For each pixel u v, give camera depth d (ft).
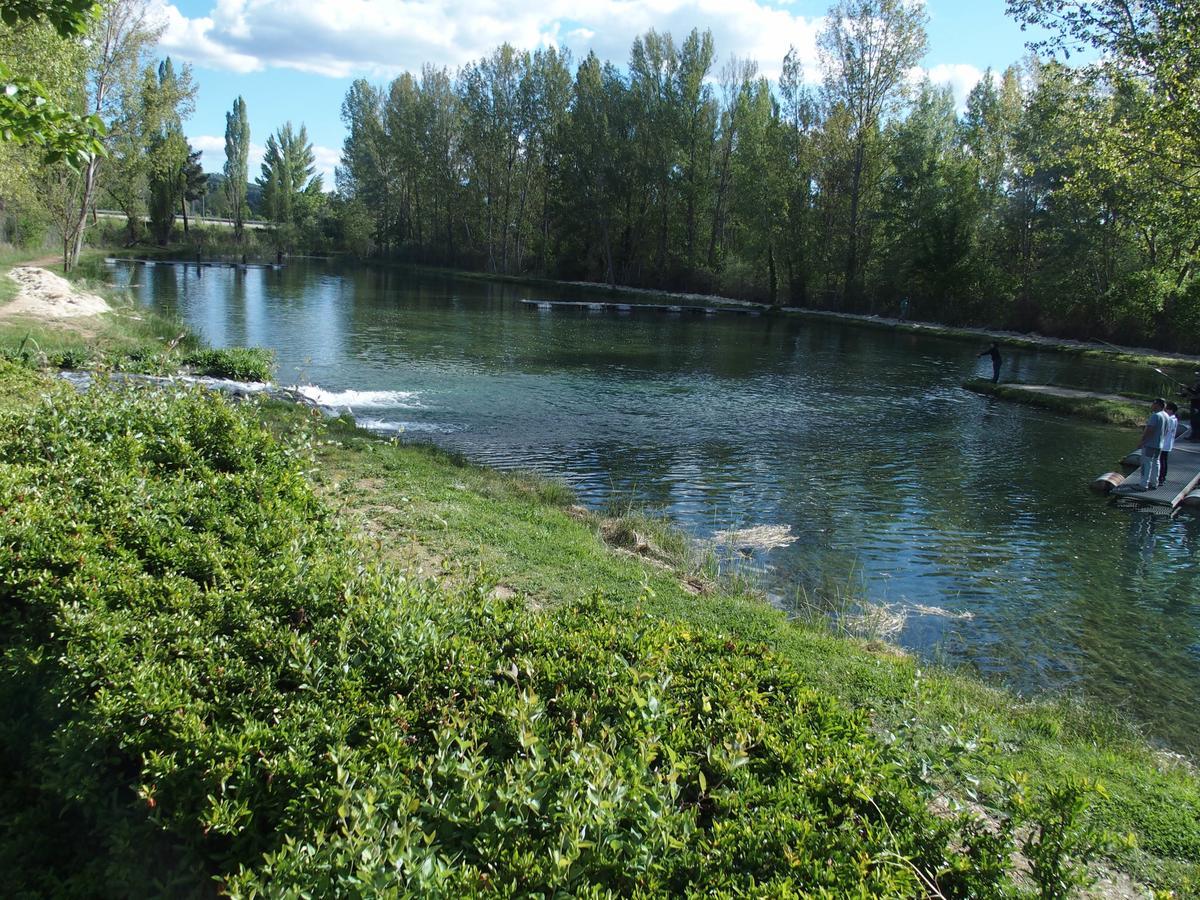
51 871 10.80
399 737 10.95
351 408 61.00
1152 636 29.73
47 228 173.06
